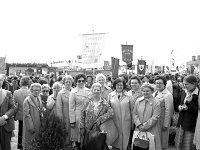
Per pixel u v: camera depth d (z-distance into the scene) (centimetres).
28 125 689
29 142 581
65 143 543
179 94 875
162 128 737
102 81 851
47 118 544
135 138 648
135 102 686
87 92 782
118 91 714
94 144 620
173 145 920
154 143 645
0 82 697
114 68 1495
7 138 698
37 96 720
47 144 527
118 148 706
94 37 1106
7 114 681
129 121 703
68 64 3481
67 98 791
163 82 756
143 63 1817
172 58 2975
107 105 678
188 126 643
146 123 652
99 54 1100
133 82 800
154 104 663
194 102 636
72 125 750
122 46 1572
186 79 643
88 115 677
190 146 645
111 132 682
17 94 868
